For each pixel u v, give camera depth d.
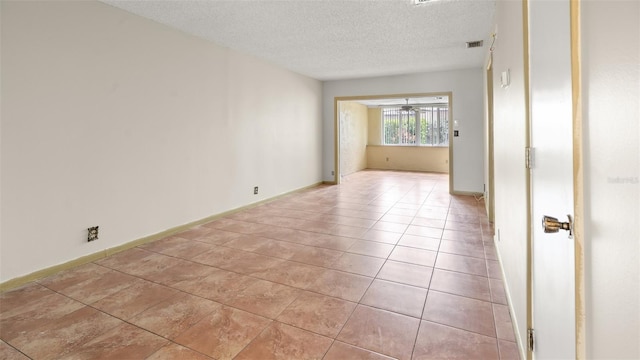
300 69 6.12
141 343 1.88
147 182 3.59
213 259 3.12
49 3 2.72
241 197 5.05
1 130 2.49
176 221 3.96
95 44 3.05
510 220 2.11
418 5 3.27
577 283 0.75
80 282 2.65
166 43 3.74
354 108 10.06
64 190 2.88
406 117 11.01
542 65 1.18
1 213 2.52
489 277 2.67
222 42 4.41
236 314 2.17
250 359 1.74
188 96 4.05
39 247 2.73
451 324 2.03
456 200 5.78
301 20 3.62
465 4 3.25
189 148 4.10
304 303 2.30
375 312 2.18
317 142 7.36
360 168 10.71
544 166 1.19
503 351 1.77
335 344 1.85
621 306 0.56
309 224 4.30
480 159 6.11
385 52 4.92
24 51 2.59
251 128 5.21
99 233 3.15
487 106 4.65
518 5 1.70
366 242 3.57
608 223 0.60
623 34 0.54
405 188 7.12
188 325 2.05
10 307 2.28
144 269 2.90
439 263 2.97
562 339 0.96
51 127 2.77
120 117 3.29
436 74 6.31
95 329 2.02
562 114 0.92
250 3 3.19
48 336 1.95
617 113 0.56
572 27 0.74
